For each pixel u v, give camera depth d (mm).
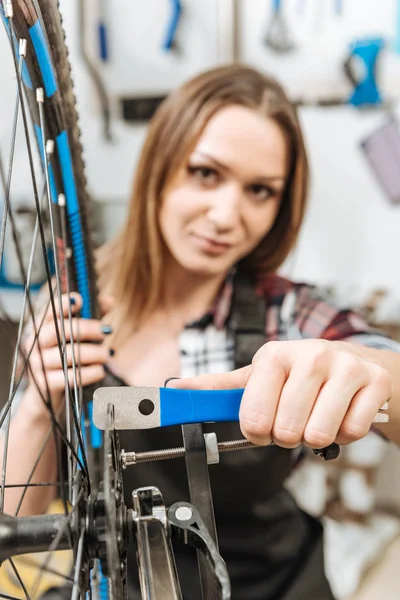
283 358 257
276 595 594
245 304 604
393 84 802
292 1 792
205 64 834
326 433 244
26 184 768
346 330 544
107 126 891
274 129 538
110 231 932
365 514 1011
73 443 258
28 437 409
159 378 569
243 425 244
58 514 210
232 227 547
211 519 227
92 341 368
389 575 952
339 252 901
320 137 846
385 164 833
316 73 815
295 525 637
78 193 334
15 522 202
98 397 230
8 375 511
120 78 868
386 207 859
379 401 254
